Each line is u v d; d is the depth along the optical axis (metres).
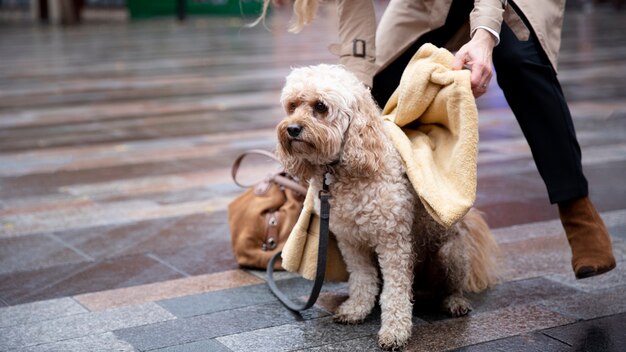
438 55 2.89
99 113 8.00
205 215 4.52
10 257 3.86
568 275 3.46
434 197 2.69
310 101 2.70
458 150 2.74
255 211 3.63
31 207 4.72
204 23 22.55
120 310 3.19
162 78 10.62
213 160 5.88
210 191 5.03
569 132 3.03
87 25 22.28
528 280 3.41
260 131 6.95
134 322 3.07
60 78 10.79
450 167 2.76
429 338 2.86
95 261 3.79
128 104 8.53
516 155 5.85
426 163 2.76
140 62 12.61
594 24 18.17
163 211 4.61
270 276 3.39
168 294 3.36
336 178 2.78
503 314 3.06
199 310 3.18
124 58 13.27
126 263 3.76
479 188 4.96
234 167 3.80
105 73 11.28
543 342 2.79
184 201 4.81
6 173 5.57
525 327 2.93
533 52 3.03
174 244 4.04
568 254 3.73
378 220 2.74
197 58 12.98
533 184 5.02
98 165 5.78
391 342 2.74
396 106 3.01
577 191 3.02
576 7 24.77
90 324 3.05
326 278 3.13
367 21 3.27
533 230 4.11
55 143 6.59
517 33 3.02
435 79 2.82
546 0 3.06
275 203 3.66
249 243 3.62
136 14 24.61
